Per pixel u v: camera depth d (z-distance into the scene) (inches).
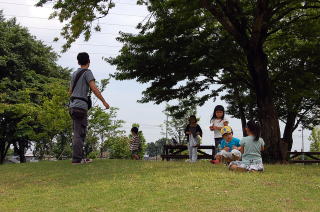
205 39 622.2
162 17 603.5
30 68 1320.1
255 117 878.4
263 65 566.9
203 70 624.1
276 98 727.1
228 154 375.6
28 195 275.1
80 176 327.3
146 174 315.0
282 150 559.5
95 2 523.8
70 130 1062.4
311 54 636.1
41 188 294.4
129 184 280.5
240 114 938.1
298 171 347.6
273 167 375.9
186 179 289.6
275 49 704.4
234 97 836.6
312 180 296.4
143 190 261.6
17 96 1165.1
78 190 275.3
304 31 604.4
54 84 1073.5
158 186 271.0
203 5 523.8
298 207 217.2
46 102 1025.5
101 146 1154.0
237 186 266.4
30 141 1333.7
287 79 650.2
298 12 639.1
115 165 373.7
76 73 374.9
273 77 697.0
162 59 587.5
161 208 218.8
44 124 1039.6
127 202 235.5
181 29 602.2
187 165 369.7
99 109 1085.1
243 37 555.5
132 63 597.0
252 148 329.7
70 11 529.0
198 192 251.0
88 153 1139.9
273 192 250.7
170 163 390.0
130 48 621.9
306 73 631.2
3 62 1164.5
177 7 566.3
